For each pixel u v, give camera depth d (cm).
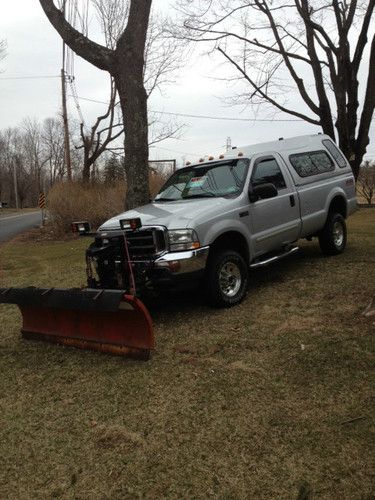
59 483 308
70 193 2012
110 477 309
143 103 1030
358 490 276
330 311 569
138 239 570
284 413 361
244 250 652
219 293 603
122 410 390
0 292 544
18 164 10050
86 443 349
